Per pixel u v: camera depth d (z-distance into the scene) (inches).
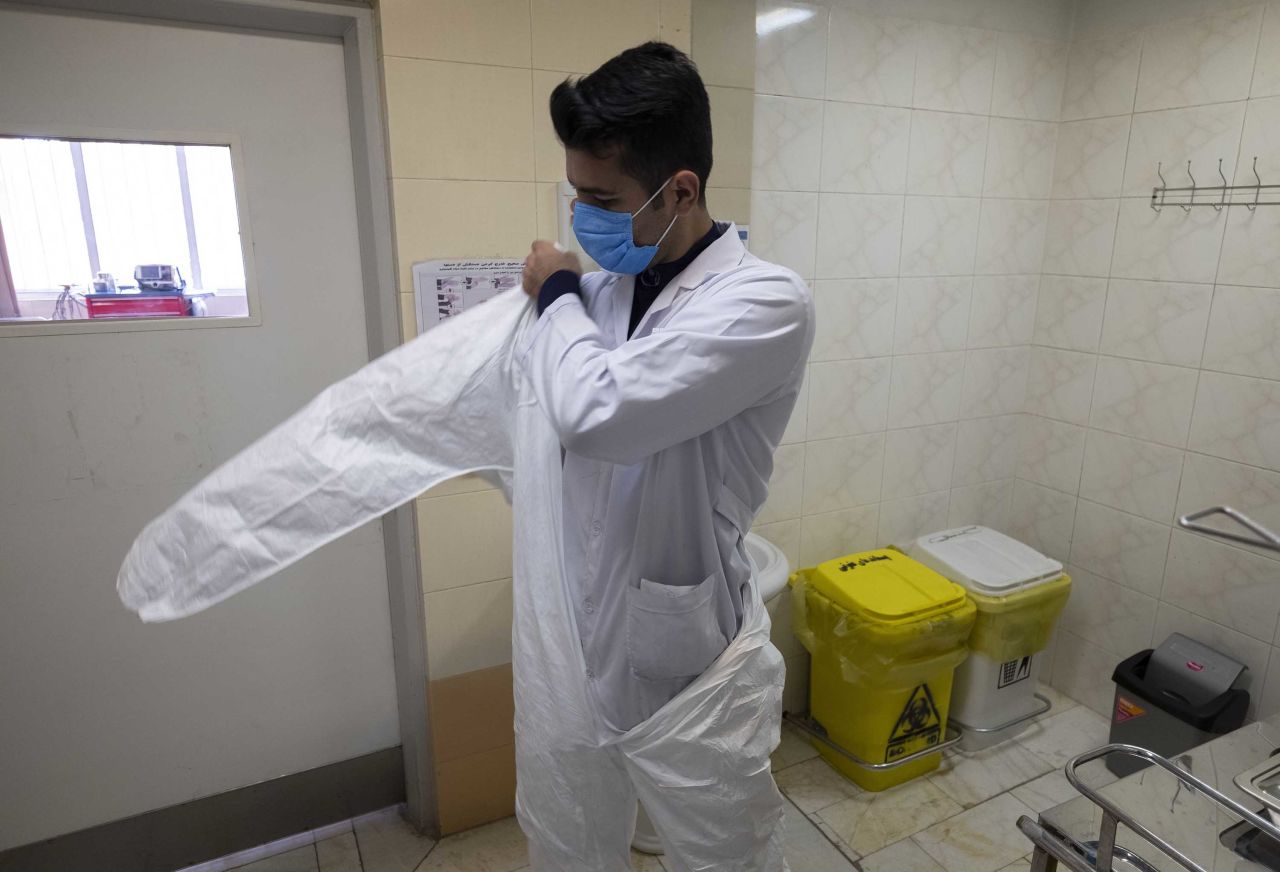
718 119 72.6
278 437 39.4
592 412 31.9
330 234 66.7
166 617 38.6
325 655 74.7
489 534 69.7
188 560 38.5
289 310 66.6
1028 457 100.9
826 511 90.0
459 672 71.5
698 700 39.4
